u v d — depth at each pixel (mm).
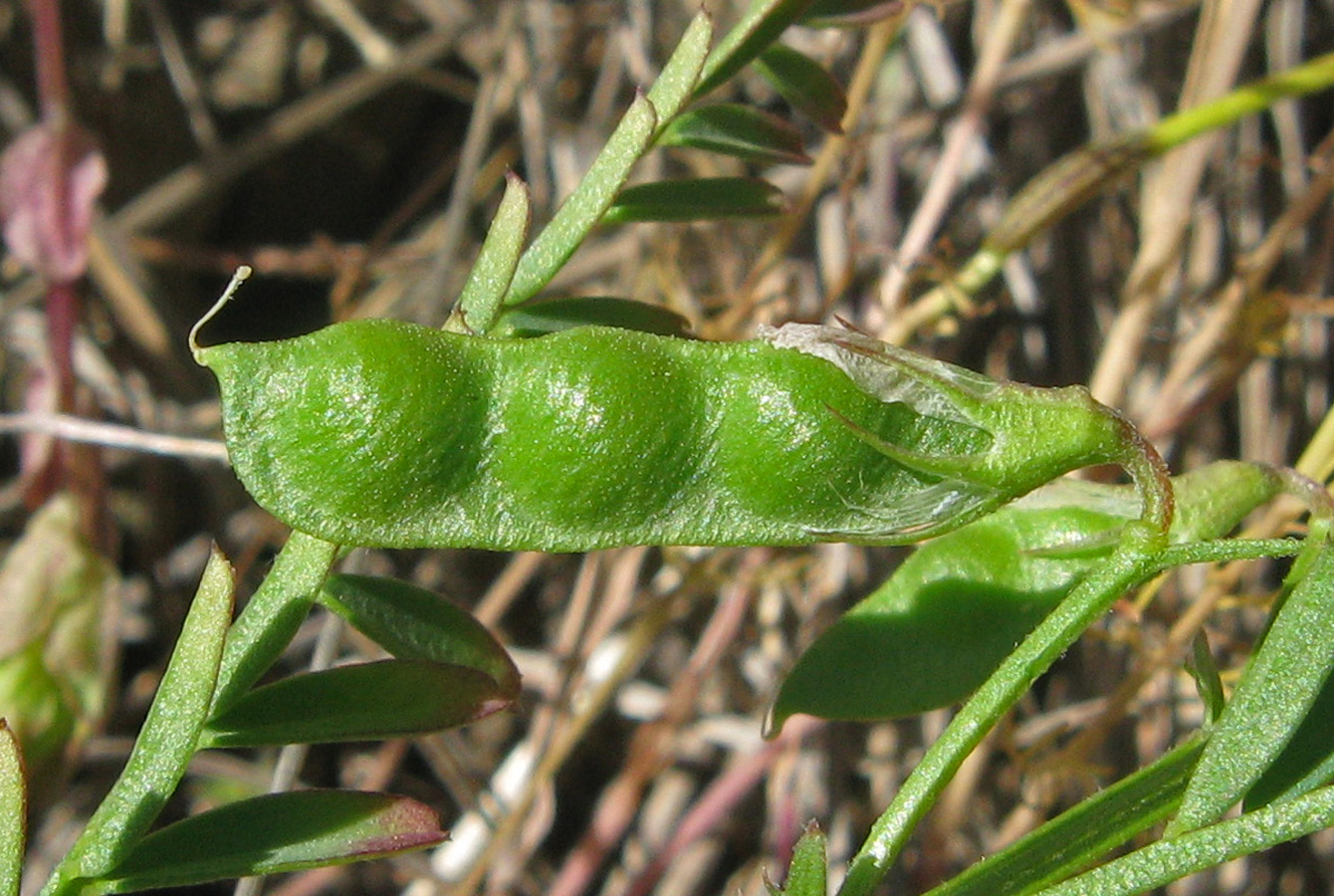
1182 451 117
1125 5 112
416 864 110
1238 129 119
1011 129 124
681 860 117
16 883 55
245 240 143
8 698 94
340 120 144
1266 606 87
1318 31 123
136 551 128
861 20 69
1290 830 54
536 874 118
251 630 58
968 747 55
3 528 128
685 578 104
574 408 55
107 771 118
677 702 108
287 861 57
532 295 62
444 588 127
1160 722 106
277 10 148
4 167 109
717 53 64
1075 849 56
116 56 141
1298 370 117
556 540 55
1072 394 55
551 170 130
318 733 58
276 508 54
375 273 133
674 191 67
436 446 54
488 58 131
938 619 62
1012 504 63
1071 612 55
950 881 56
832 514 56
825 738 112
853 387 55
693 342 56
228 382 53
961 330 122
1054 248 122
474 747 121
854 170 99
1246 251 118
